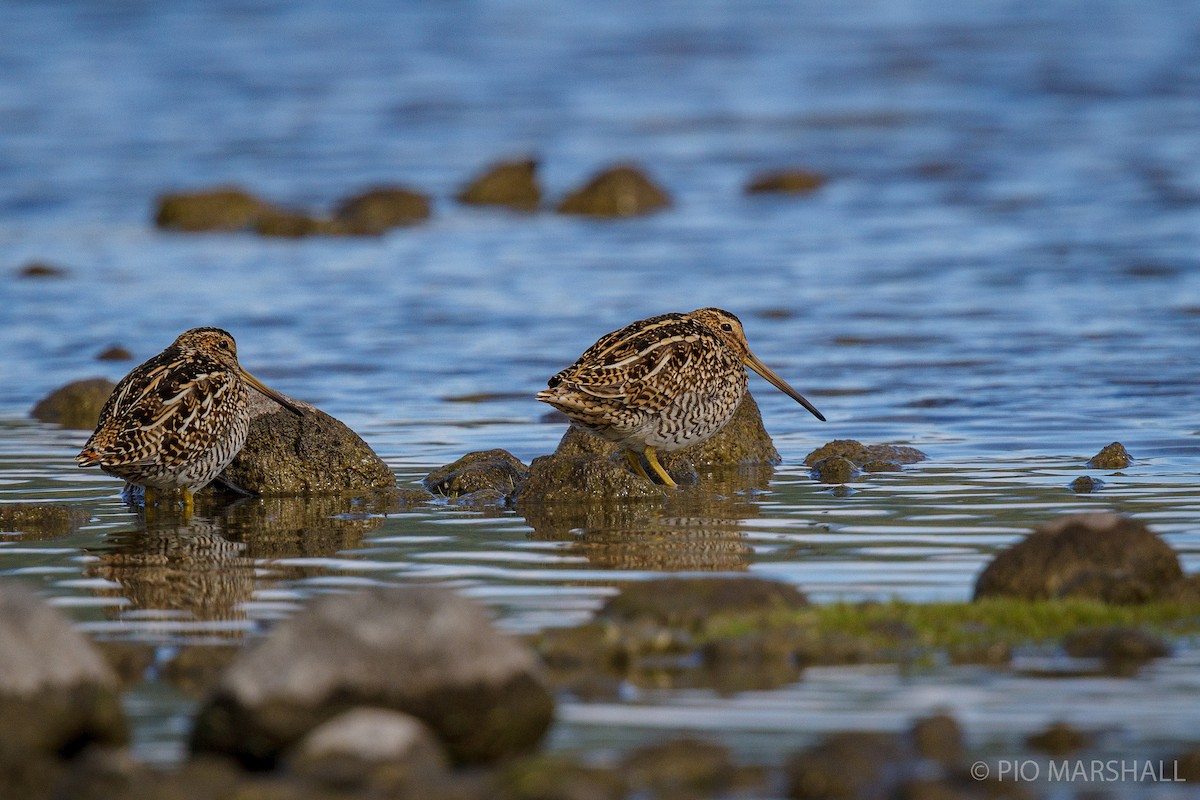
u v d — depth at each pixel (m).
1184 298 25.56
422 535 14.03
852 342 23.31
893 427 18.56
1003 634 10.53
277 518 14.88
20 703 8.52
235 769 8.16
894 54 58.59
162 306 27.25
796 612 10.90
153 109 51.28
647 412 15.48
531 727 8.68
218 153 45.72
